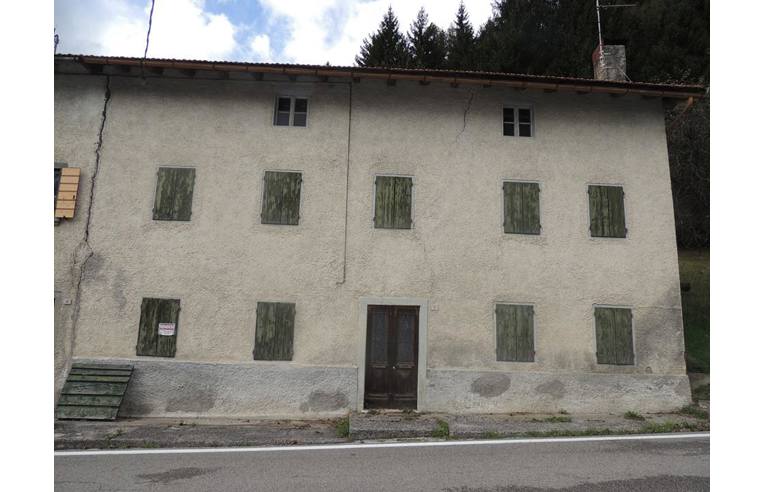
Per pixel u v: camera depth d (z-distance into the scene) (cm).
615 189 907
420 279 864
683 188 1595
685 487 474
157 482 487
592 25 2222
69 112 892
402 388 837
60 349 821
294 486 474
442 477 502
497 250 878
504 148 914
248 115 903
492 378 836
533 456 580
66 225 856
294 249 862
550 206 897
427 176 898
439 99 926
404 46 2623
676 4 2291
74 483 484
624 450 606
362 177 892
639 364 851
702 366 1004
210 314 838
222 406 811
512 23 2311
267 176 884
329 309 848
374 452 601
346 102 916
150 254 852
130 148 885
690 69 1938
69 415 750
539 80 877
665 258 887
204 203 870
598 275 877
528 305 862
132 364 817
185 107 902
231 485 478
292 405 816
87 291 838
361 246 869
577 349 851
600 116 934
